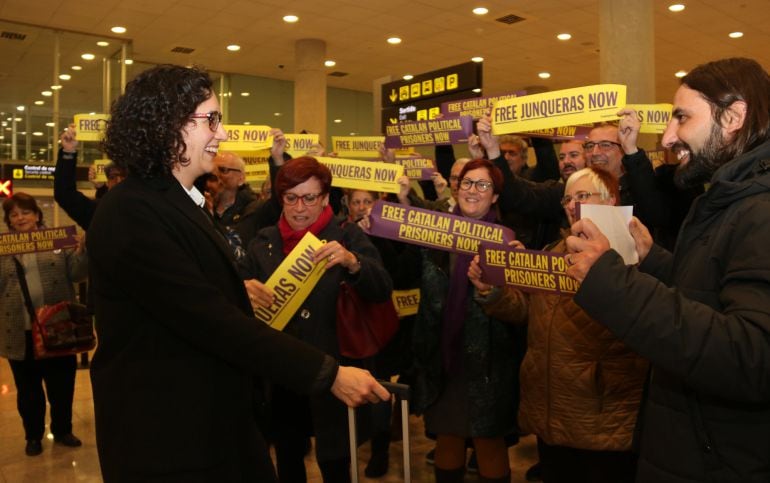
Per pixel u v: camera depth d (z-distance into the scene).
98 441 1.27
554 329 2.04
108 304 1.25
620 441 1.93
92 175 4.14
